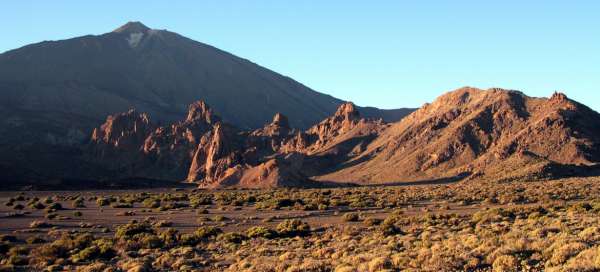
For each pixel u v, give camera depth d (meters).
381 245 35.34
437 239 34.78
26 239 50.69
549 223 36.97
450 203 80.62
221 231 51.25
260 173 191.38
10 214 75.94
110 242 44.94
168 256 37.47
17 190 176.38
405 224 50.19
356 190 132.75
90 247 40.19
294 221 53.72
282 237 47.56
